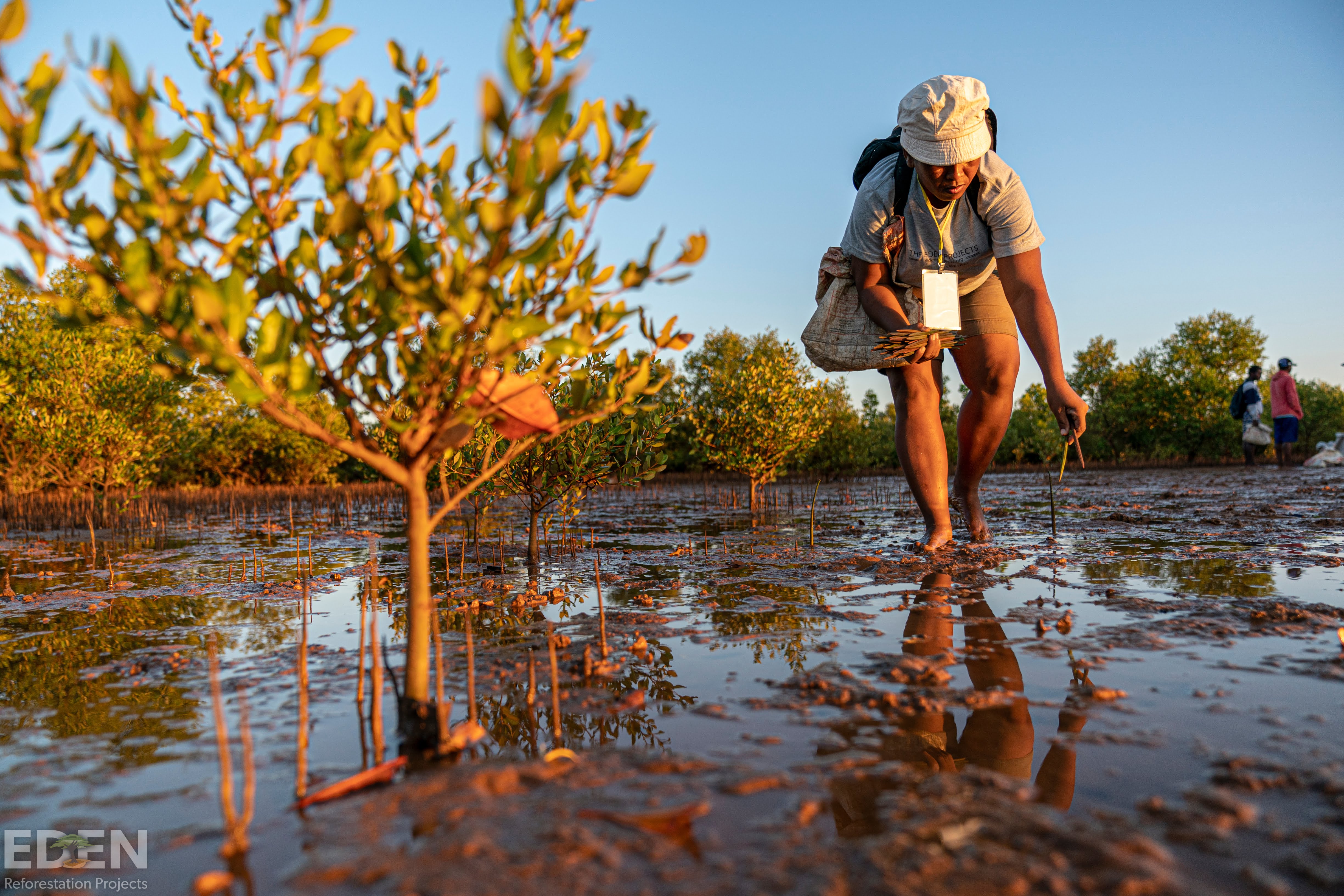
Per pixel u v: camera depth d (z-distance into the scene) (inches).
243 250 66.7
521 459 192.7
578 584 161.8
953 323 152.6
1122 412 1056.8
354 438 73.2
